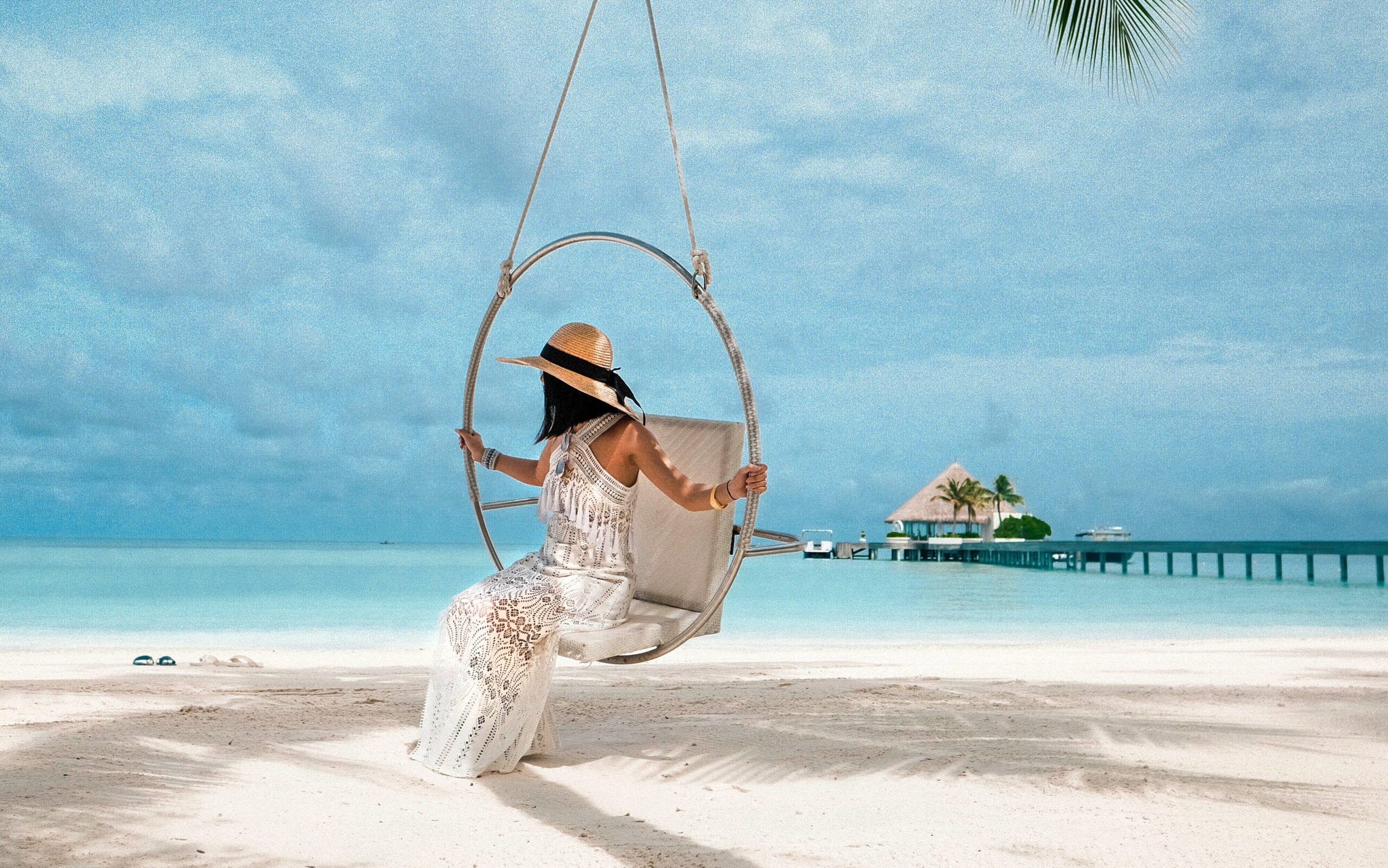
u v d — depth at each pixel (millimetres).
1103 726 4305
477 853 2389
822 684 6293
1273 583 37625
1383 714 4785
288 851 2340
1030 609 21141
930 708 5004
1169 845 2508
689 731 4133
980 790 3098
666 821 2725
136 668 7449
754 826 2672
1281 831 2635
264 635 13750
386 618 17125
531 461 3744
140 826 2479
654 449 3256
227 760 3312
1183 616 18656
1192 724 4422
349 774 3162
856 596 27031
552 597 3236
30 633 13578
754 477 3078
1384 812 2848
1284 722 4562
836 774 3316
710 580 3449
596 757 3574
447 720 3248
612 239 3617
